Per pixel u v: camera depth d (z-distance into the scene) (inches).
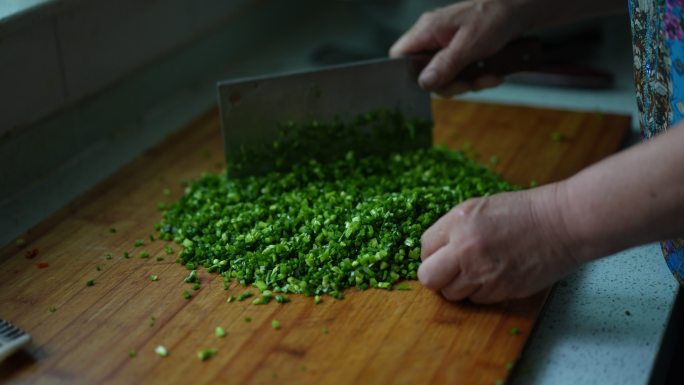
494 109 43.5
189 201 36.3
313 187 36.0
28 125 37.9
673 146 26.0
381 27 46.8
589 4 36.9
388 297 31.1
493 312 30.4
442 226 30.1
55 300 31.5
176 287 31.9
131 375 28.4
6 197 37.6
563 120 42.0
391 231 32.7
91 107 41.1
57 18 38.2
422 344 29.2
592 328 30.2
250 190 36.4
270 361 28.7
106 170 39.9
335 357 28.8
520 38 38.2
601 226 27.1
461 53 36.9
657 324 30.1
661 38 28.4
